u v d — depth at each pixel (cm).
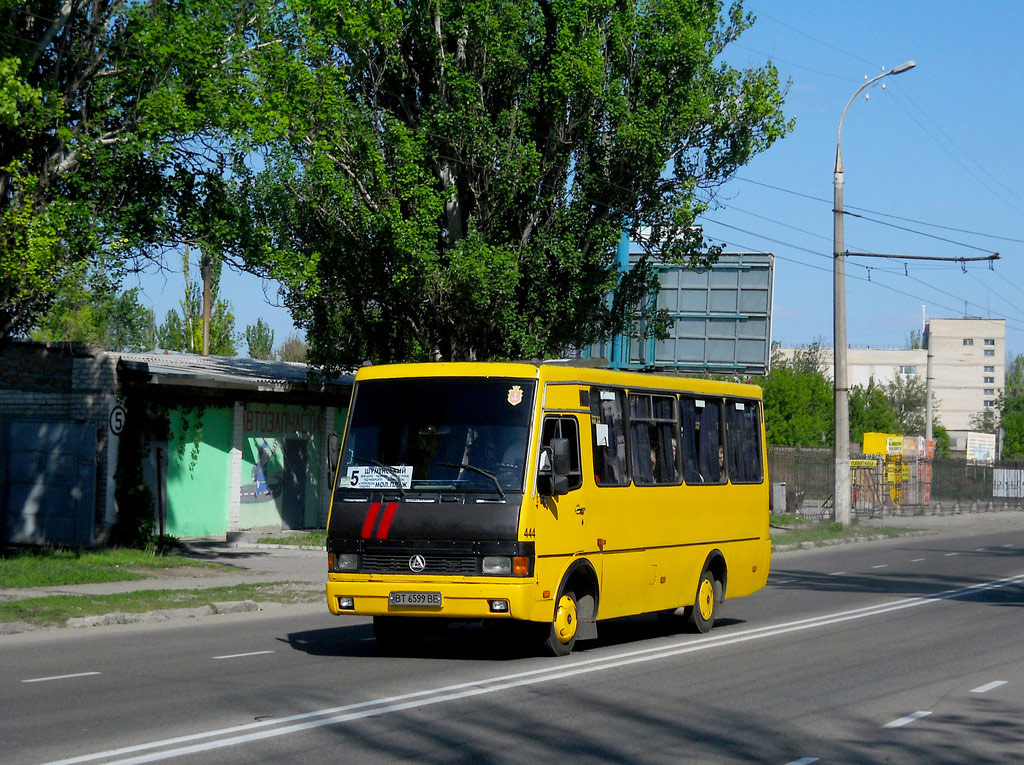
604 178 2738
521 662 1296
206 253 2188
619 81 2688
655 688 1130
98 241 2005
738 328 4234
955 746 905
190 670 1202
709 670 1259
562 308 2817
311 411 3222
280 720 926
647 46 2683
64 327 3847
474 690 1090
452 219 2822
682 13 2711
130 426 2606
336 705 1000
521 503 1259
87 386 2581
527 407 1303
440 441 1305
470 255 2567
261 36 2127
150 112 1972
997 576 2661
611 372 1463
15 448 2642
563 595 1338
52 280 1941
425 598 1254
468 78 2641
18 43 1941
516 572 1248
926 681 1214
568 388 1359
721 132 2802
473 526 1255
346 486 1312
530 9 2677
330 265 2708
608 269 2855
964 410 15925
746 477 1803
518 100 2731
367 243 2692
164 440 2712
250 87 2052
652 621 1814
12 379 2656
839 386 4009
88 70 2072
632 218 2855
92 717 929
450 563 1257
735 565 1747
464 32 2677
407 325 2859
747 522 1791
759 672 1252
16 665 1222
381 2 2570
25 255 1858
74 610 1625
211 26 2012
